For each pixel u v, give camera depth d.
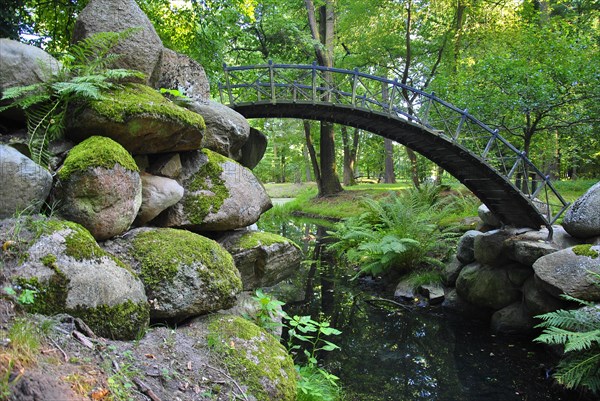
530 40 10.50
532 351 6.37
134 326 2.57
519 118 10.48
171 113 3.63
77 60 3.84
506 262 7.57
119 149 3.15
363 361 5.92
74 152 3.04
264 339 3.04
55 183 2.90
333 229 16.50
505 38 13.79
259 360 2.78
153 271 2.97
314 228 17.08
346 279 10.13
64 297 2.29
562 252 6.08
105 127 3.33
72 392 1.75
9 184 2.52
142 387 2.11
